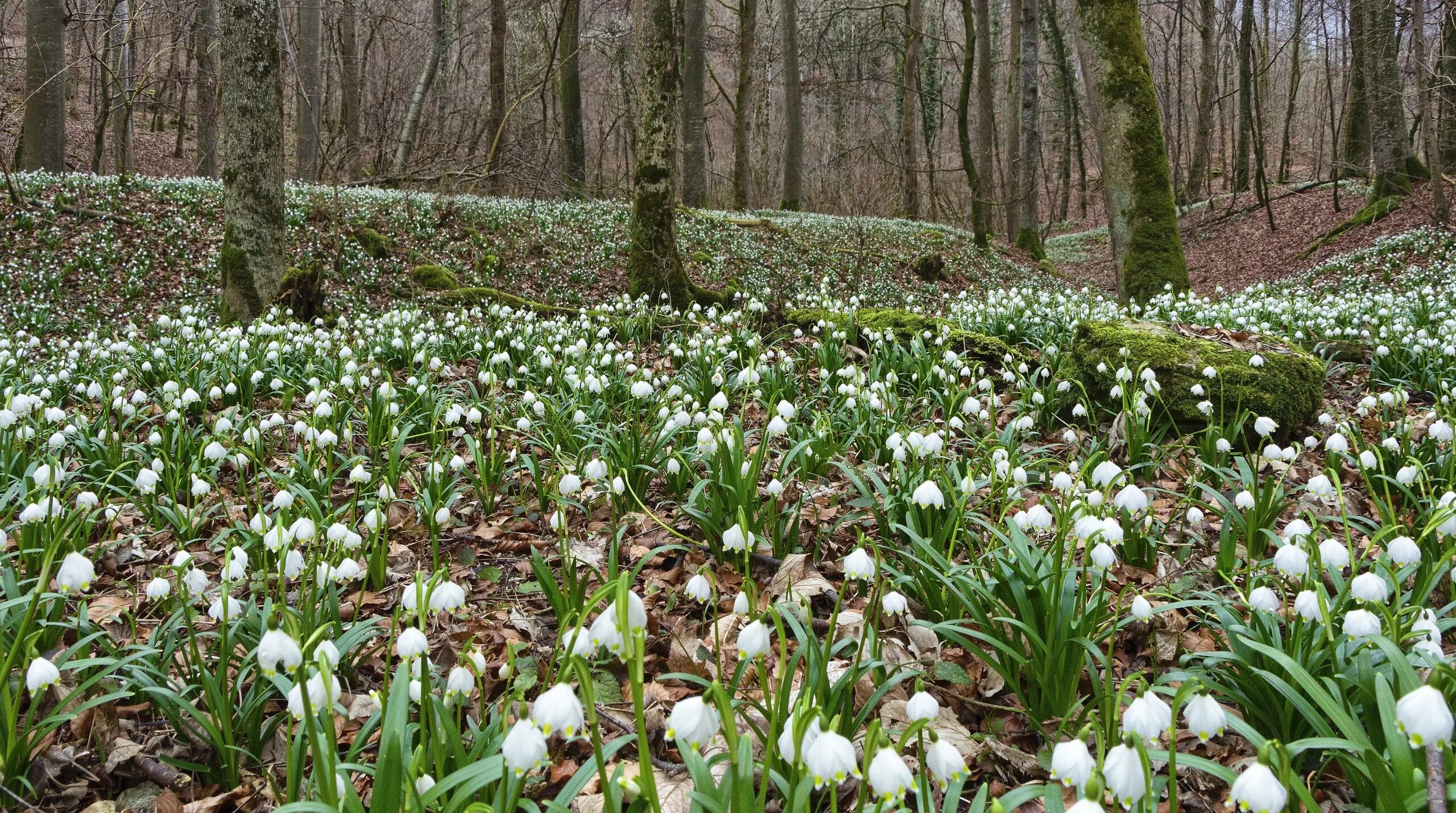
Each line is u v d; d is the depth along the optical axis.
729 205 35.25
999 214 38.34
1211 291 23.92
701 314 11.52
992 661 2.87
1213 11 30.38
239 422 6.36
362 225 17.47
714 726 1.72
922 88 40.00
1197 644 3.36
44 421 6.00
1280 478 3.97
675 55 12.45
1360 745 1.97
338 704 3.12
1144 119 11.85
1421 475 3.88
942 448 4.95
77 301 14.09
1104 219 44.03
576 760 2.87
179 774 2.81
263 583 3.45
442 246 17.64
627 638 1.68
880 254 22.31
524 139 24.67
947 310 18.89
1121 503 3.18
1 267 14.46
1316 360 6.24
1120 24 11.93
